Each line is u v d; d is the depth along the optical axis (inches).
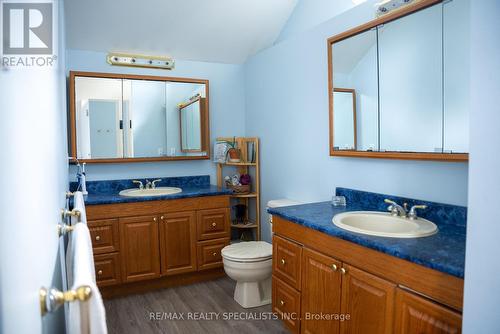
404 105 74.9
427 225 67.2
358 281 62.7
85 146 118.5
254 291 102.8
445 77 66.7
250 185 142.6
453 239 59.6
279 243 86.3
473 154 33.4
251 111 142.4
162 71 132.0
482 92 32.4
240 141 140.3
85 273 21.4
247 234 141.1
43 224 22.0
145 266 112.2
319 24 102.2
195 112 135.6
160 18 115.7
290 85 116.6
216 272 125.6
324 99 101.4
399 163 79.8
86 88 118.3
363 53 84.9
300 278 78.6
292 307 81.7
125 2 107.4
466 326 34.5
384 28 79.3
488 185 32.1
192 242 118.6
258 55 135.3
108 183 124.2
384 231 75.4
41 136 22.9
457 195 68.5
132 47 124.1
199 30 124.0
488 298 32.3
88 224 104.7
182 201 116.5
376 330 59.3
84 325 20.2
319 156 104.7
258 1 117.0
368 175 88.3
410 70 73.5
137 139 126.2
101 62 122.6
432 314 50.0
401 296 54.7
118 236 108.3
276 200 118.1
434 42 68.7
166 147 131.0
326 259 70.2
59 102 52.1
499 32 30.9
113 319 96.2
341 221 74.4
